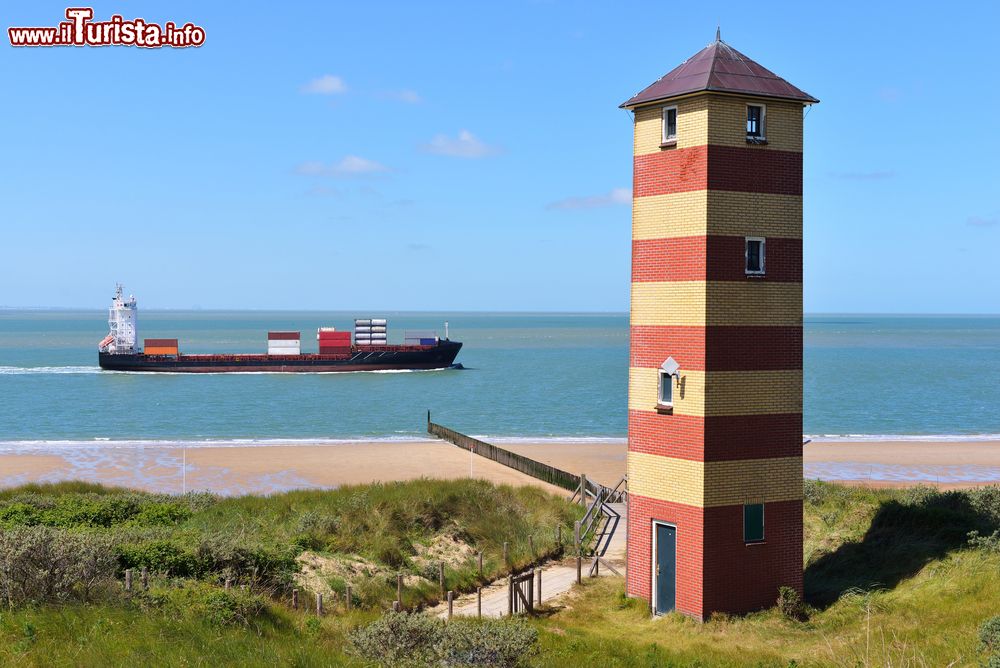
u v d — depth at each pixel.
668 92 28.44
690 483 28.16
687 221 28.27
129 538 30.12
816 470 64.69
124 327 154.25
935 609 25.44
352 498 37.31
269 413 98.94
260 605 23.02
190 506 39.59
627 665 22.34
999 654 18.70
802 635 26.06
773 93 28.23
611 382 137.62
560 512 41.56
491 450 66.38
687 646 25.05
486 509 38.94
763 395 28.64
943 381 137.75
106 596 20.77
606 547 37.16
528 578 28.95
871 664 20.61
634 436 30.00
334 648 20.41
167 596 22.19
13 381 134.38
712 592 27.88
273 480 59.16
